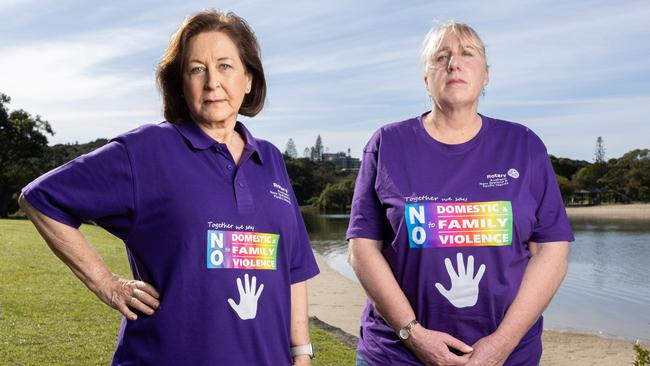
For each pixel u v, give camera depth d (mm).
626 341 13086
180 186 2396
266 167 2674
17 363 6930
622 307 18031
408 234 2977
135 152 2387
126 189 2365
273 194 2607
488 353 2838
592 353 11938
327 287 20500
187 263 2359
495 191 2990
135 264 2488
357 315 14859
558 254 3055
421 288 2959
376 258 3096
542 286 2963
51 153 70250
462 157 3072
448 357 2848
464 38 3084
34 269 13977
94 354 7562
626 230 61656
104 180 2342
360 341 3279
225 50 2531
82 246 2377
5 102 59188
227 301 2385
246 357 2420
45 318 9367
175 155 2447
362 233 3168
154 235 2398
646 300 19438
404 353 3004
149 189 2383
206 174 2465
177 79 2590
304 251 2812
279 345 2564
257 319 2451
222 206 2436
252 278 2445
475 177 3027
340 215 106625
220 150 2521
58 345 7844
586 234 55500
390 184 3080
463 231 2938
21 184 54938
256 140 2723
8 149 57906
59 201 2307
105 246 21125
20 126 58000
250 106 2799
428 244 2939
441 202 2977
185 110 2639
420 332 2914
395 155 3137
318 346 9086
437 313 2953
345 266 28984
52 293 11375
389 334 3074
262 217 2518
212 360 2350
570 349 12297
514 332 2877
